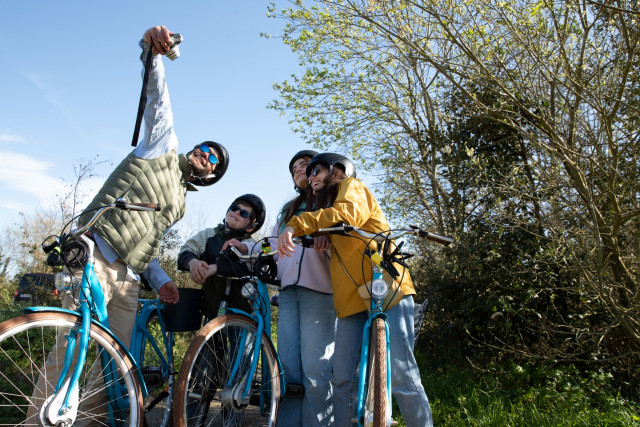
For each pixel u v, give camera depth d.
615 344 5.24
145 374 3.38
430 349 6.35
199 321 3.71
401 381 2.96
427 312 6.30
